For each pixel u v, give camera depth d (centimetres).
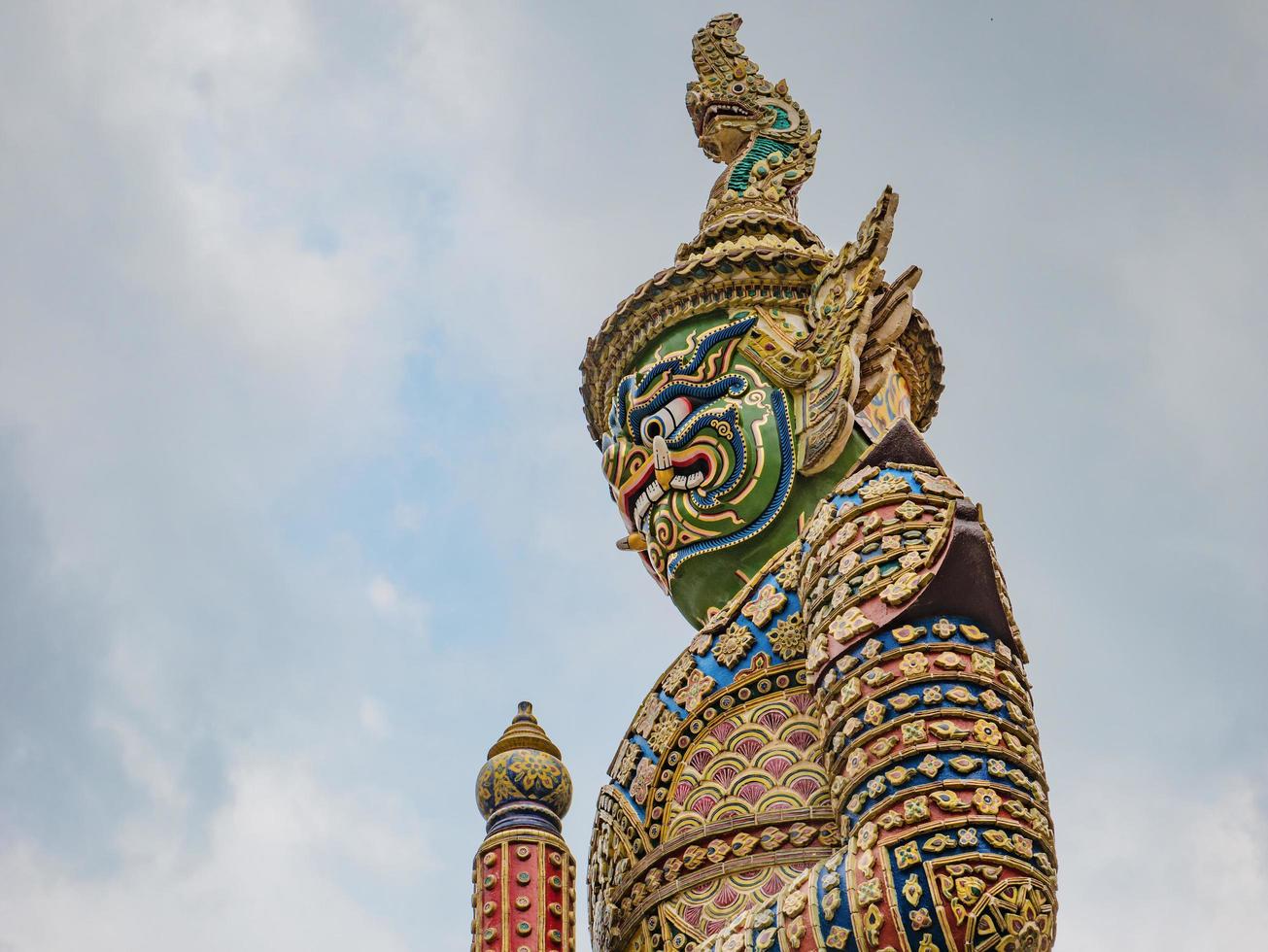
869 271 885
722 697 820
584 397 1020
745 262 938
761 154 1057
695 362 923
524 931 734
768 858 767
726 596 902
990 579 739
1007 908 656
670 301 949
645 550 962
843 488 803
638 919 790
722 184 1048
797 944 678
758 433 890
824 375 882
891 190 888
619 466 949
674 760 819
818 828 767
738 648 827
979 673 715
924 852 670
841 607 752
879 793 694
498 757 789
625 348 968
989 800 680
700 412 912
